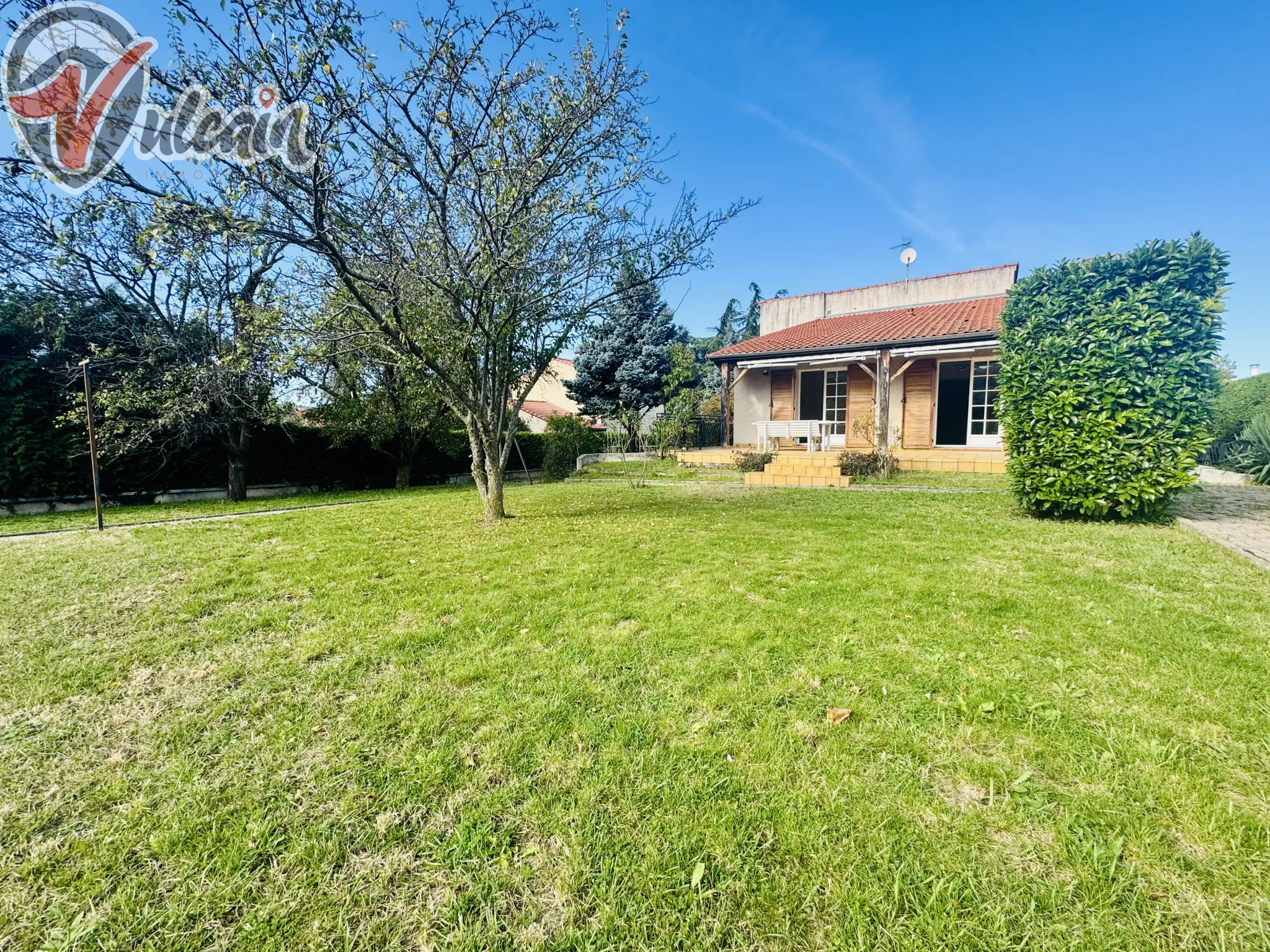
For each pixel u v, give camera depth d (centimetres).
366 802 181
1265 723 210
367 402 1338
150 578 446
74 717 235
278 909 143
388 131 513
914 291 1559
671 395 1886
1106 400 591
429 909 143
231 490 1210
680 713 229
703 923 138
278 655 296
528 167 561
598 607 357
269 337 629
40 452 1001
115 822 174
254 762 203
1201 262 557
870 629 308
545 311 715
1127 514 595
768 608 345
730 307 3928
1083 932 132
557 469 1544
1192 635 289
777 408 1448
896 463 1102
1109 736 205
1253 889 141
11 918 141
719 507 776
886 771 190
